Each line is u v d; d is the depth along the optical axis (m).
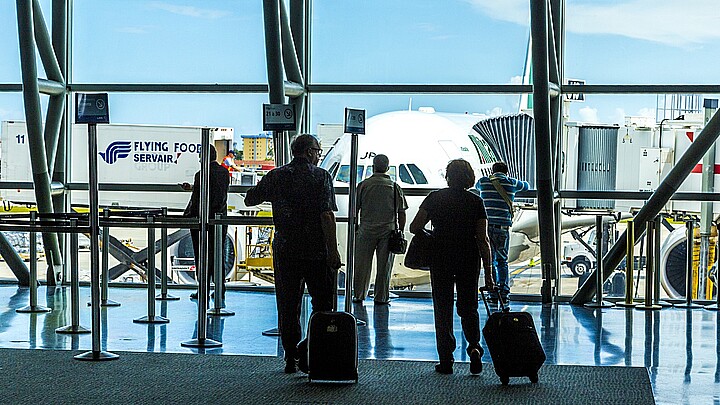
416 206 13.53
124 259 14.19
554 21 12.55
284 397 6.66
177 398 6.61
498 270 12.06
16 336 9.12
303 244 7.29
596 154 12.70
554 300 12.61
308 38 13.12
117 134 13.24
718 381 7.39
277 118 9.37
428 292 12.87
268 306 11.69
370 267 12.09
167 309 11.26
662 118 12.59
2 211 13.57
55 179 13.36
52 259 13.51
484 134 13.53
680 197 12.66
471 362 7.52
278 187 7.32
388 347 8.78
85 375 7.31
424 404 6.51
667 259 13.32
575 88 12.61
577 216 12.83
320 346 7.00
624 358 8.37
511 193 12.04
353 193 9.95
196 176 11.11
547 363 8.08
